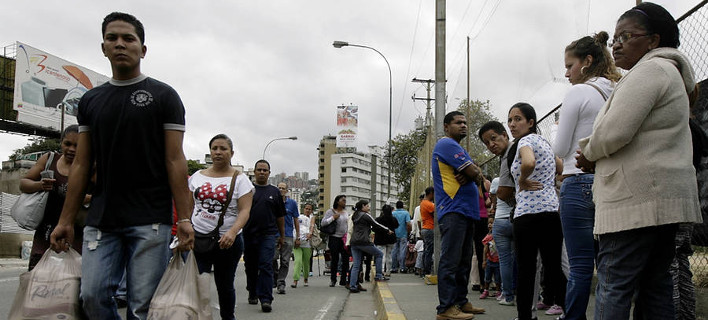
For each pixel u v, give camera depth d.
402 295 7.24
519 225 4.12
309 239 11.72
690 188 2.44
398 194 44.41
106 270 3.01
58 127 33.75
